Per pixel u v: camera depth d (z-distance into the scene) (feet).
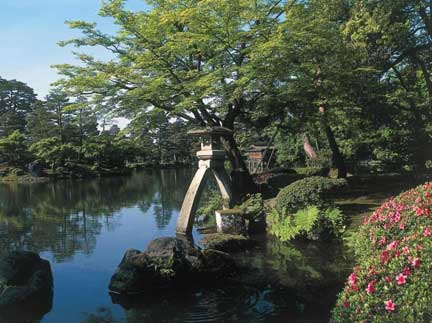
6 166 130.21
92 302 18.84
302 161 92.12
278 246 28.43
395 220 11.74
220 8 34.81
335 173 60.80
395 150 56.49
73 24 39.93
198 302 18.42
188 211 32.99
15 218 47.55
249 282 20.86
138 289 19.56
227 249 27.66
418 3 42.55
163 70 39.50
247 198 38.93
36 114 139.44
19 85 195.42
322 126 46.21
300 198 30.22
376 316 8.02
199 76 38.55
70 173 124.98
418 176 49.01
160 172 148.87
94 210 52.70
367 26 39.52
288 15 38.27
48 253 29.48
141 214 47.78
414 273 8.32
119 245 31.65
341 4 44.65
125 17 38.55
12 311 17.98
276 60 35.76
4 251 30.45
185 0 39.06
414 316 7.48
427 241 8.97
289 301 18.11
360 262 11.65
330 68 40.60
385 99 46.37
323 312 16.72
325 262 23.85
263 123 48.34
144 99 39.58
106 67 40.24
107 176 131.85
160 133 179.11
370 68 39.78
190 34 34.83
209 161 33.81
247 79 34.53
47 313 17.80
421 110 52.39
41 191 85.87
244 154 102.01
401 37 42.96
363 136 62.59
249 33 36.17
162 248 20.86
